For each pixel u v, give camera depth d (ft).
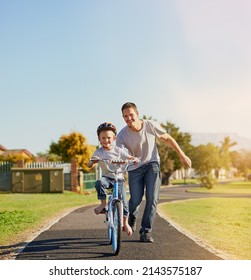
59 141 139.95
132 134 22.74
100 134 20.94
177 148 23.45
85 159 137.80
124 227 20.49
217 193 99.81
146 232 22.54
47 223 31.09
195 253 20.06
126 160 20.01
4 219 33.73
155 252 20.16
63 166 88.43
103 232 25.77
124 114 22.26
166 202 59.16
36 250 20.77
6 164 88.89
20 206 48.49
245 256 19.88
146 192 22.79
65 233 25.54
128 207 21.76
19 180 78.95
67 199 62.54
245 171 264.31
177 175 294.25
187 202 58.85
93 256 19.43
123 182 20.85
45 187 78.64
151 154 22.94
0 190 87.56
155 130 23.02
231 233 26.66
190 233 25.59
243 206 50.72
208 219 34.91
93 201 60.44
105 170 21.16
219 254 19.98
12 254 20.11
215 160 169.68
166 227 28.14
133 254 19.79
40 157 221.05
